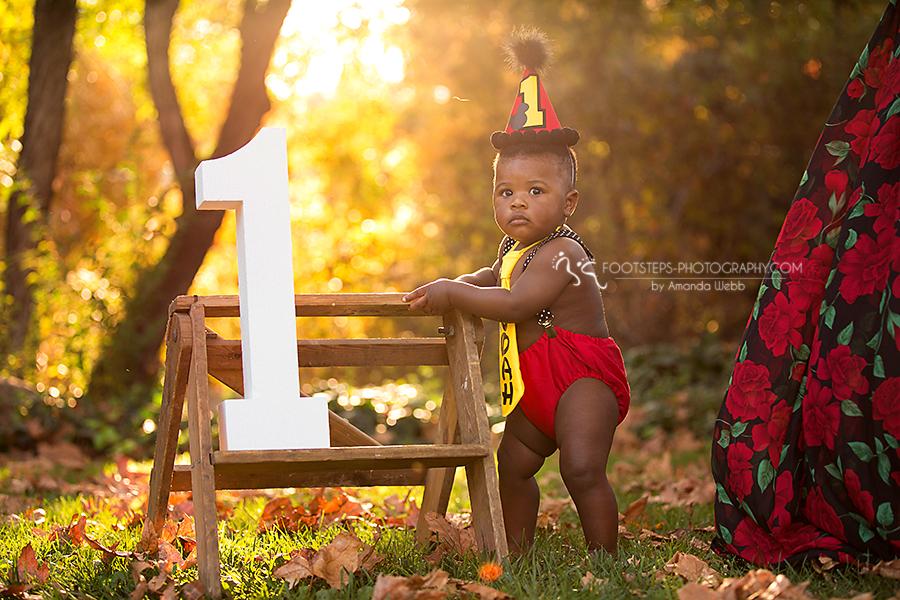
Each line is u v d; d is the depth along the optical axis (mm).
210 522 2107
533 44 2631
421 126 12000
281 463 2168
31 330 7113
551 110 2535
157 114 8688
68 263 8227
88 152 14078
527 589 2008
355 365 2521
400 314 2473
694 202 11383
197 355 2240
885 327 2152
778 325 2414
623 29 10992
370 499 3723
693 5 10914
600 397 2436
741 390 2451
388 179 14844
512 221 2486
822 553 2209
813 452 2279
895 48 2312
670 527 3094
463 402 2396
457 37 11438
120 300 7574
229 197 2215
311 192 16734
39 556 2588
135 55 11945
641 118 10844
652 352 8891
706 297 11148
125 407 6629
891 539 2107
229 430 2117
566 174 2521
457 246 12281
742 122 11086
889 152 2254
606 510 2381
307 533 2811
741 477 2398
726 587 1929
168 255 8031
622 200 11531
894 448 2100
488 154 11727
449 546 2451
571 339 2455
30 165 7750
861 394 2176
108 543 2729
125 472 4938
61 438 5953
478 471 2301
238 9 11125
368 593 2014
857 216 2268
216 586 2064
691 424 6895
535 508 2635
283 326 2209
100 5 9414
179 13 10906
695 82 11055
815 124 10844
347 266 16469
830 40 10539
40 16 7703
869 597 1838
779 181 11102
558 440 2439
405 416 6684
